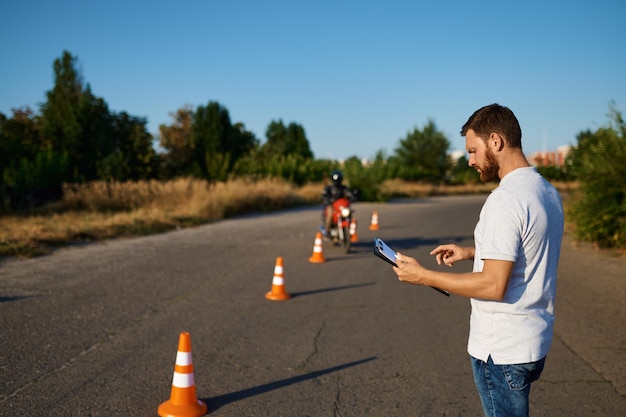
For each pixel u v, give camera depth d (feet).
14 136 70.54
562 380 15.11
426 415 12.91
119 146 78.38
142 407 12.94
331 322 20.57
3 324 19.08
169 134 109.60
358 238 46.29
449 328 19.99
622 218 38.27
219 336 18.56
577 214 40.91
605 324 20.59
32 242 36.17
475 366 7.75
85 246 37.63
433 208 84.64
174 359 16.17
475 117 8.02
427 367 15.98
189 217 55.67
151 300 23.15
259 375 15.20
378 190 102.68
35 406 12.84
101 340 17.72
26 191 58.90
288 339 18.40
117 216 51.24
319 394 14.01
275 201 76.43
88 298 23.13
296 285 27.09
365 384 14.69
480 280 7.14
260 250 37.99
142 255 34.37
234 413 12.87
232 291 25.30
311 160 123.13
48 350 16.65
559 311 22.48
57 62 82.38
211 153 97.19
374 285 27.30
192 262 32.48
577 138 45.44
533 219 7.20
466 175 168.04
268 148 181.47
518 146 7.80
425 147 162.40
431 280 7.54
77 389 13.87
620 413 13.12
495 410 7.47
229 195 66.59
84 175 69.87
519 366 7.29
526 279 7.30
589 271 31.24
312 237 45.68
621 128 39.09
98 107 77.87
